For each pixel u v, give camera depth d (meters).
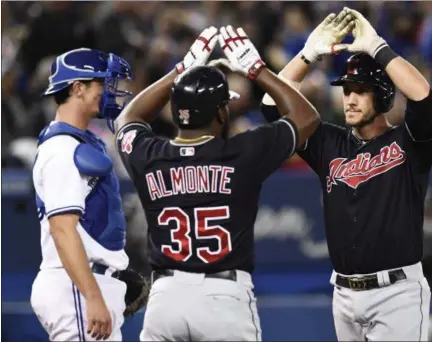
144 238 36.38
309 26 51.50
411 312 20.59
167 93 20.61
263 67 19.67
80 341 19.88
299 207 38.66
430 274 35.75
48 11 47.50
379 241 20.66
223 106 19.30
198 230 18.88
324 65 45.81
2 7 49.84
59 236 19.42
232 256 18.88
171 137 40.41
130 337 33.47
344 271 21.12
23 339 34.69
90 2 49.56
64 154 19.70
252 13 50.31
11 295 37.53
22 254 38.62
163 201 19.14
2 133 41.41
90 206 20.14
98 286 19.50
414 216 20.83
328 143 21.62
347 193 21.02
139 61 46.09
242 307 18.89
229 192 18.83
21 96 44.84
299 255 38.66
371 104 20.98
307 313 34.91
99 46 46.81
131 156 19.59
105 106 20.55
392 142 21.02
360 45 20.69
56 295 19.92
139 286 21.58
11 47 47.47
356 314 21.06
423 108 19.97
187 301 18.77
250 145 18.95
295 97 19.55
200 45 20.50
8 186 38.47
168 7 53.88
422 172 20.95
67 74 20.30
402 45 48.81
